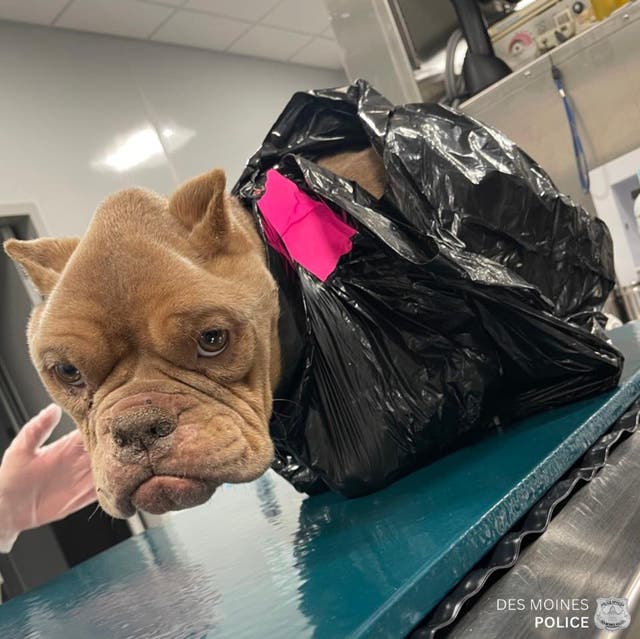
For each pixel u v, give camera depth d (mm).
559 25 1863
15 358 2180
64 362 622
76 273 623
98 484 627
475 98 1929
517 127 1891
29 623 750
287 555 679
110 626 636
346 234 794
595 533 563
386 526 639
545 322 782
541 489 618
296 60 4031
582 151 1799
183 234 683
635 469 675
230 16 3281
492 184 809
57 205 2561
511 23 1952
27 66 2646
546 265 878
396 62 1988
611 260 1011
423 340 800
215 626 535
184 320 601
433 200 798
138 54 3135
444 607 473
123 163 2879
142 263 617
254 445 634
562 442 680
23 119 2562
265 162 950
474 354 807
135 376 618
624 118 1727
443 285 767
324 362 794
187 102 3293
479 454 788
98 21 2891
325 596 511
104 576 888
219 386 641
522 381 874
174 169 3111
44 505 1091
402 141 818
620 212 1752
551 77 1799
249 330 660
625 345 1096
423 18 2062
